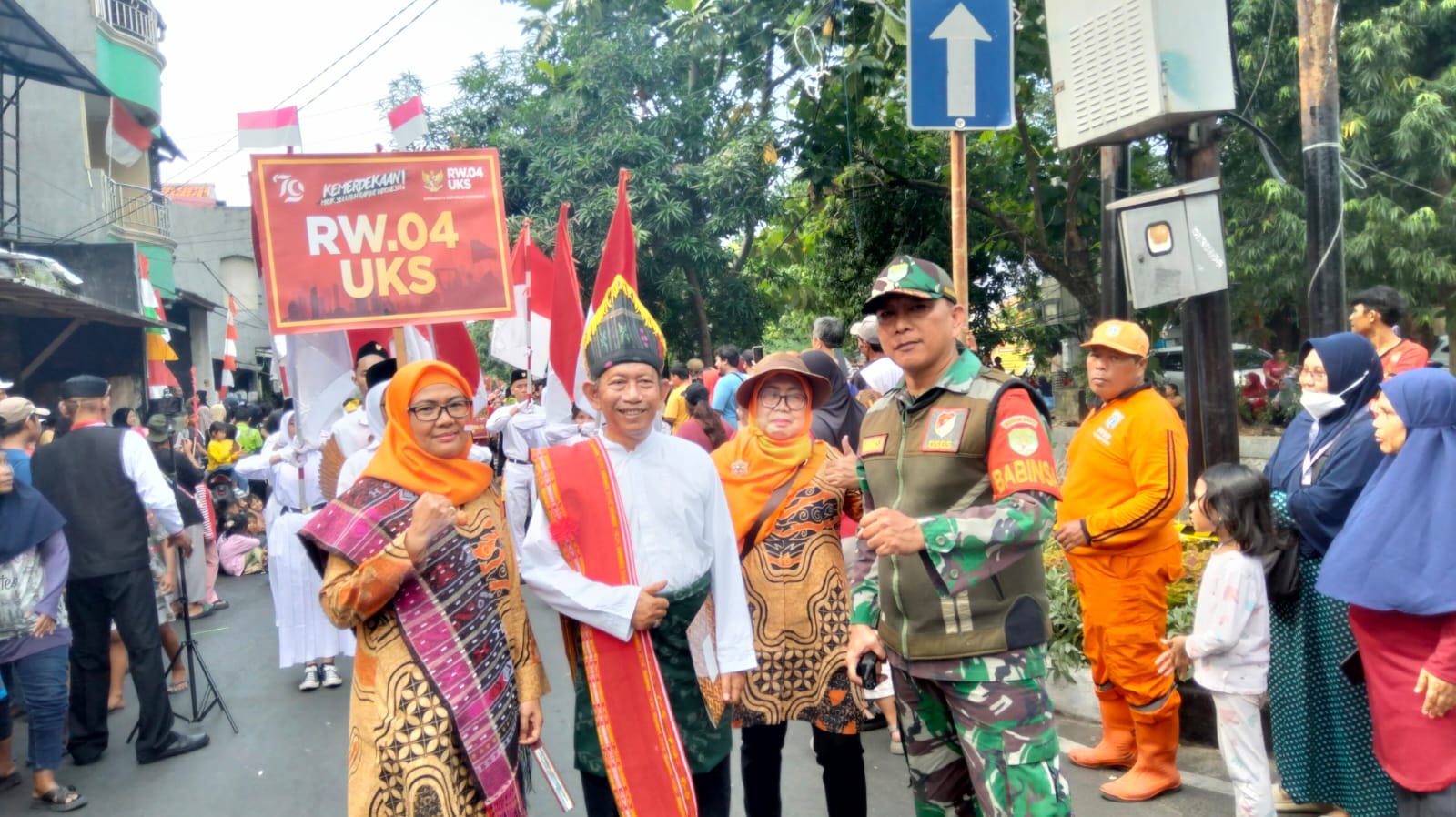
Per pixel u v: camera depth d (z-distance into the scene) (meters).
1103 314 6.55
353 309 4.41
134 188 17.41
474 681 2.70
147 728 5.08
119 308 14.28
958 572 2.41
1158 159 12.23
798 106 12.65
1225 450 5.30
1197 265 4.98
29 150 15.40
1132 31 5.10
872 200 13.19
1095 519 3.96
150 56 17.38
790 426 3.53
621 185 4.20
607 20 16.05
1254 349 15.41
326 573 2.75
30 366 13.16
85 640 5.07
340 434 5.23
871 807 4.13
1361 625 3.04
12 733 5.30
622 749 2.70
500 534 2.97
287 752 5.17
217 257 27.91
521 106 15.98
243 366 27.75
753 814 3.50
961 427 2.66
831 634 3.40
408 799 2.60
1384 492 2.95
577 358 4.59
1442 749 2.85
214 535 8.71
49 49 11.36
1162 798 4.03
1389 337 4.88
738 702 3.41
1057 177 13.00
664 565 2.81
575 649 2.86
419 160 4.53
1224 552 3.54
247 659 7.09
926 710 2.88
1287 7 11.27
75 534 4.96
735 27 12.61
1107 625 4.03
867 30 11.27
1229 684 3.49
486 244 4.59
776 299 19.19
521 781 2.97
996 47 4.63
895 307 2.71
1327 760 3.59
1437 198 11.53
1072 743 4.69
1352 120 11.30
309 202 4.38
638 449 2.88
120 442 5.09
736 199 15.06
